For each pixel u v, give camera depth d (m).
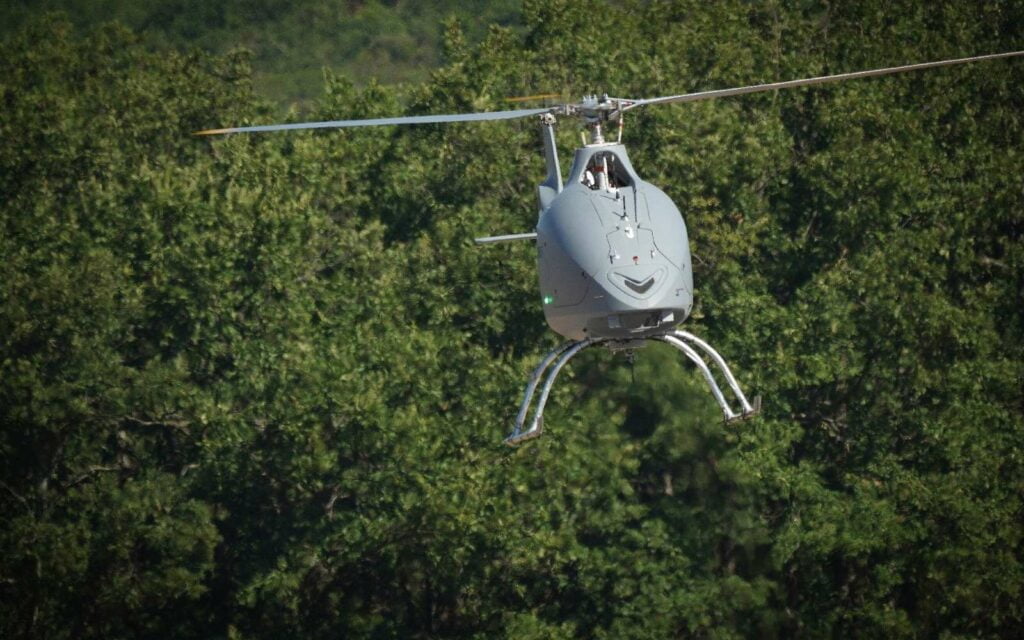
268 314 147.88
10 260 154.62
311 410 139.88
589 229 64.12
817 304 150.50
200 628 154.50
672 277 63.16
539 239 66.69
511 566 141.12
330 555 145.38
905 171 154.12
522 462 138.75
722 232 146.75
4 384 148.75
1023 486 150.88
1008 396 157.25
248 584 143.38
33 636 149.88
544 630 135.50
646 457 153.88
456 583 141.00
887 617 142.12
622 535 148.25
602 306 62.94
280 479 147.38
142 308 152.75
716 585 145.62
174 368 149.25
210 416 143.00
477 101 154.62
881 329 152.00
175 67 195.38
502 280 148.25
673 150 149.62
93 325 151.50
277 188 153.75
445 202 158.00
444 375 145.25
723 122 152.62
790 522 146.62
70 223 158.62
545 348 149.75
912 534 143.50
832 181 155.88
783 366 146.00
